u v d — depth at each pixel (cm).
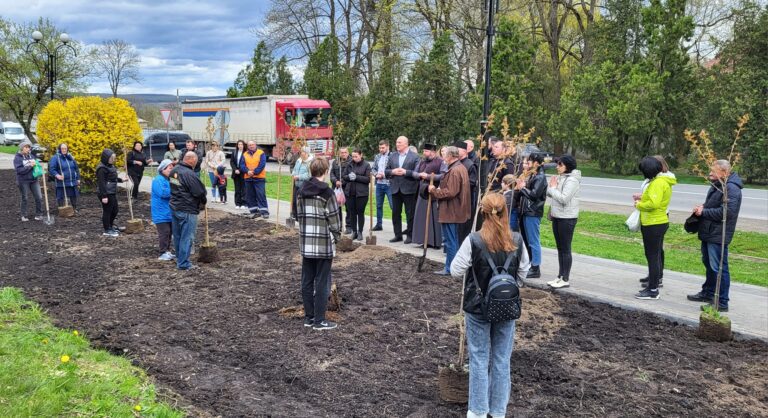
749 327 676
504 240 430
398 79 3656
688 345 627
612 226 1499
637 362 579
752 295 830
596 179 2811
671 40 2934
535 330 660
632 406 488
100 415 412
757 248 1229
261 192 1438
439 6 3759
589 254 1117
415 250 1059
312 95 3772
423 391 505
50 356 515
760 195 2166
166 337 618
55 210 1534
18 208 1571
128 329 639
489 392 451
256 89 4356
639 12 3281
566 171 809
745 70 2648
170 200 903
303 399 488
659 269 796
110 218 1199
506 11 3491
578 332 660
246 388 504
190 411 447
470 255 433
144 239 1167
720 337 636
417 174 1007
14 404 409
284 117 3325
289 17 4222
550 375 542
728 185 720
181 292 790
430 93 3334
